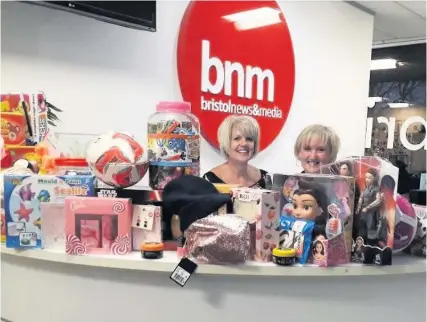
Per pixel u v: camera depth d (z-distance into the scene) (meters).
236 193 1.45
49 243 1.47
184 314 1.40
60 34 2.59
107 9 2.49
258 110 3.64
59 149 1.88
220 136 2.76
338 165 1.48
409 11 4.82
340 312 1.45
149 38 3.01
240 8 3.49
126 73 2.90
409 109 5.93
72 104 2.65
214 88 3.35
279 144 3.85
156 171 1.51
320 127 2.60
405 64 6.02
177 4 3.16
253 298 1.40
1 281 1.63
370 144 6.02
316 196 1.37
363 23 4.70
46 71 2.53
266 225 1.37
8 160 1.78
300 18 4.00
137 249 1.45
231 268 1.33
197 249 1.33
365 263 1.39
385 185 1.37
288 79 3.85
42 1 2.21
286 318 1.41
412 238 1.48
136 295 1.42
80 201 1.41
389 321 1.50
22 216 1.46
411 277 1.52
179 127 1.52
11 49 2.39
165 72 3.12
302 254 1.36
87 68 2.71
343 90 4.51
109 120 2.83
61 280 1.50
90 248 1.41
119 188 1.51
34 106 1.87
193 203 1.39
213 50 3.34
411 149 5.80
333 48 4.36
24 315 1.57
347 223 1.38
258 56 3.61
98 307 1.45
